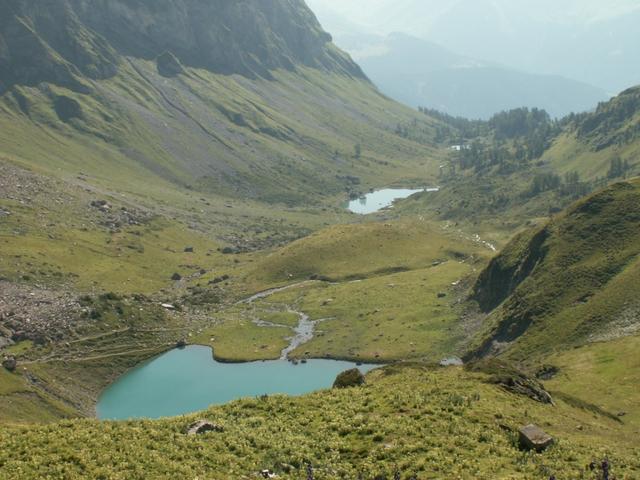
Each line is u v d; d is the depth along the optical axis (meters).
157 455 34.59
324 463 36.12
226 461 35.28
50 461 32.44
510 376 54.44
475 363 59.84
